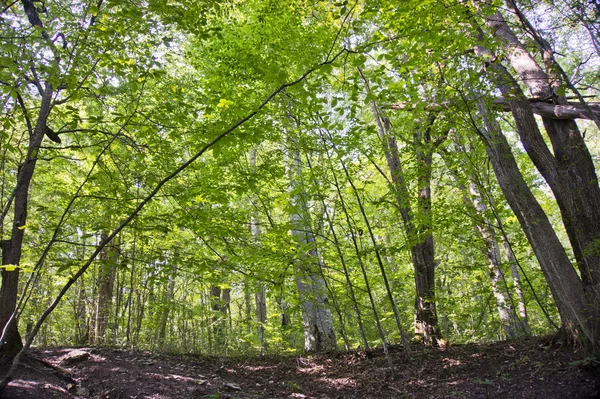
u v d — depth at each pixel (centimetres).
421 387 546
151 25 416
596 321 499
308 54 588
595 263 545
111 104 627
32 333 260
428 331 814
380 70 517
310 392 560
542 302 762
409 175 747
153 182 488
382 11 540
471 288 1091
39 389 390
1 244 466
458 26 547
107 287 984
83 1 509
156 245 720
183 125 506
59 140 517
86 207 512
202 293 1030
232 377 613
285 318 1059
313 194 641
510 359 592
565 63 688
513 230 891
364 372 629
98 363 550
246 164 648
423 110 674
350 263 741
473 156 741
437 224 755
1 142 407
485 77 611
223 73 770
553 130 632
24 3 465
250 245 615
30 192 719
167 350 787
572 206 586
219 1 481
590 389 446
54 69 365
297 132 636
